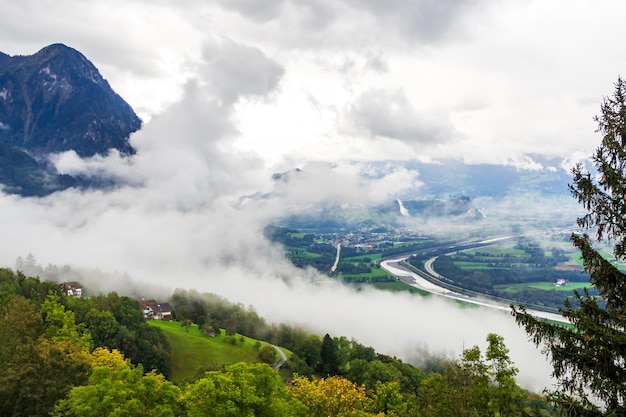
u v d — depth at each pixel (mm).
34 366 42781
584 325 20297
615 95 21484
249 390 34000
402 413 37031
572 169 22469
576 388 20547
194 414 33219
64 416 38219
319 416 52406
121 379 39625
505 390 29812
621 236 20781
